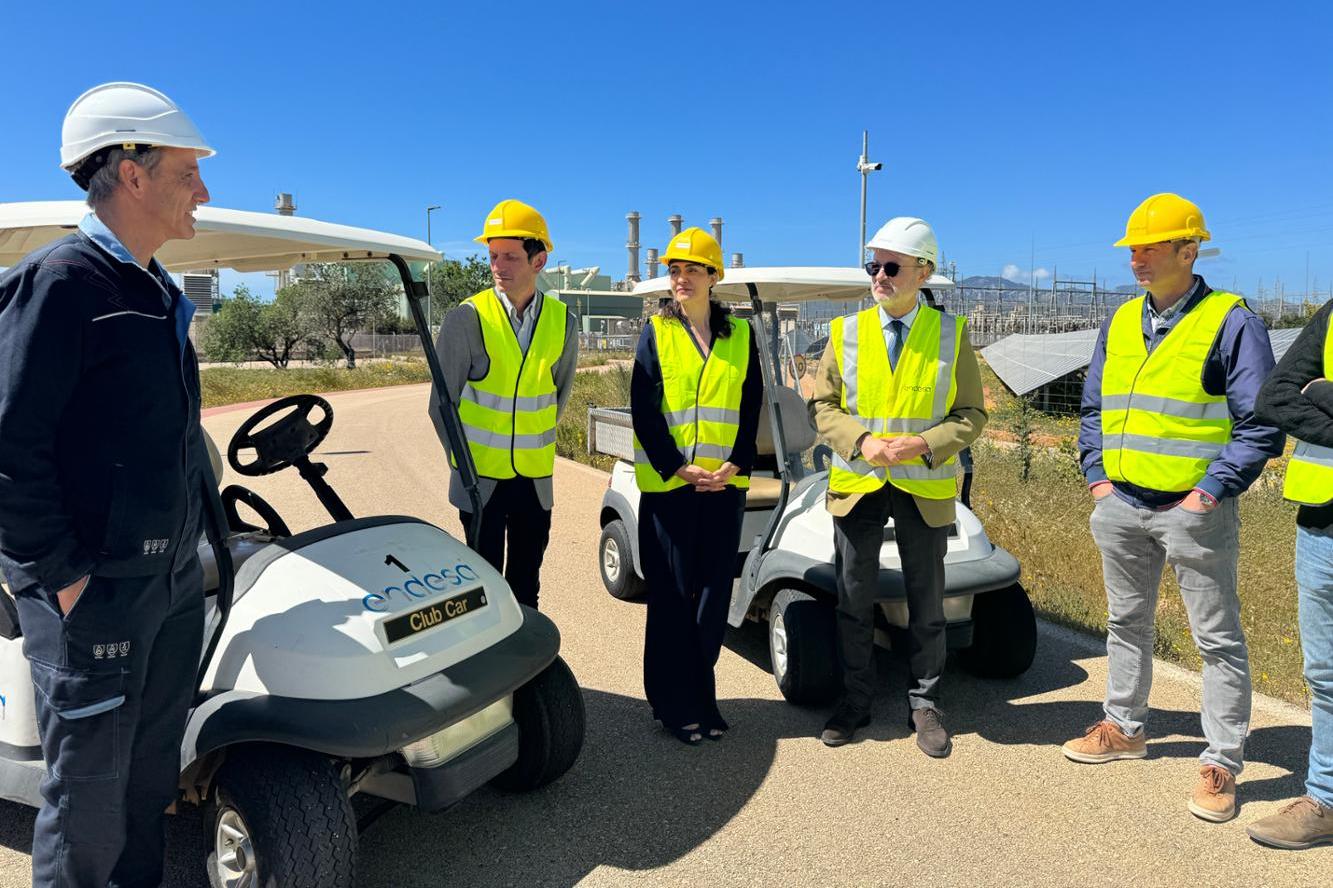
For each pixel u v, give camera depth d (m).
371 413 17.31
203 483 2.29
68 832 2.01
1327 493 2.50
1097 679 4.05
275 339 37.66
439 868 2.62
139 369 1.93
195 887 2.51
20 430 1.78
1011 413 16.12
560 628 4.71
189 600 2.20
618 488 5.25
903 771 3.21
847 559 3.36
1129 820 2.87
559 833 2.81
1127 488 3.02
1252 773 3.15
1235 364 2.71
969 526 3.91
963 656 4.16
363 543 2.66
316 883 2.15
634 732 3.52
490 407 3.26
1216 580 2.84
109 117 1.88
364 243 2.83
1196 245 2.81
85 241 1.90
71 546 1.87
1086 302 39.81
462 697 2.36
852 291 4.41
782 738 3.48
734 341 3.38
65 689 1.93
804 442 4.80
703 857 2.68
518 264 3.22
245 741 2.21
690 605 3.44
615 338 61.62
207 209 2.56
